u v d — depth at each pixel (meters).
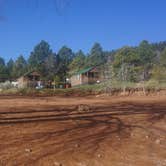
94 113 13.80
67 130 8.96
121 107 17.59
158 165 6.02
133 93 36.03
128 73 45.88
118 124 10.71
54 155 6.11
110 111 14.98
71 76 70.88
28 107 16.00
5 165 5.29
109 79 42.19
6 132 8.13
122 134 8.86
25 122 10.17
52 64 87.94
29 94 38.22
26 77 67.31
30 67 100.06
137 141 8.01
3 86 52.50
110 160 6.09
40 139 7.49
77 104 19.22
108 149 6.94
